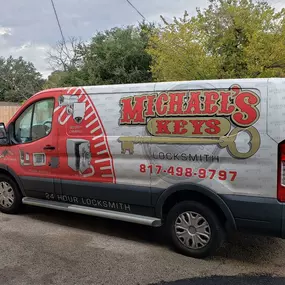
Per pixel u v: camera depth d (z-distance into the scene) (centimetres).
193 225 427
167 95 435
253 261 423
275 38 1108
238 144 387
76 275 379
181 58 1188
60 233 514
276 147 369
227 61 1209
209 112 405
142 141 448
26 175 571
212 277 378
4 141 589
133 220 462
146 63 1866
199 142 409
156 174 440
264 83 380
